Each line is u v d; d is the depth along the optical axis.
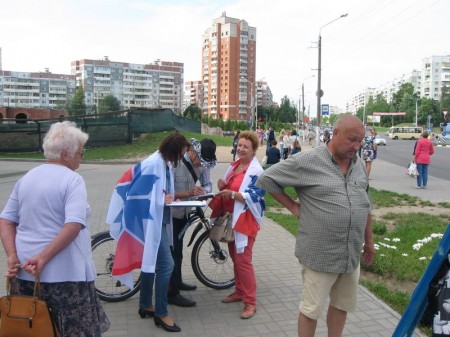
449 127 73.38
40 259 2.62
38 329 2.57
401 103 138.88
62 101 125.00
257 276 5.48
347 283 3.34
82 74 148.25
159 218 3.93
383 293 4.90
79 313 2.81
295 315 4.37
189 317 4.33
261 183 3.32
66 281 2.76
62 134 2.91
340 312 3.45
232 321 4.24
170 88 163.75
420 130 71.31
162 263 4.05
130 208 4.00
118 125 28.61
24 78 149.00
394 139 71.94
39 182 2.82
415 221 8.65
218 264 5.12
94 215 9.44
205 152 4.67
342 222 3.08
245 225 4.34
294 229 7.91
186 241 6.99
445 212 10.03
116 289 4.74
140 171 4.06
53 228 2.77
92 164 23.81
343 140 3.05
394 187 14.91
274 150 14.67
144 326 4.12
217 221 4.55
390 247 6.64
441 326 2.82
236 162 4.73
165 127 32.12
